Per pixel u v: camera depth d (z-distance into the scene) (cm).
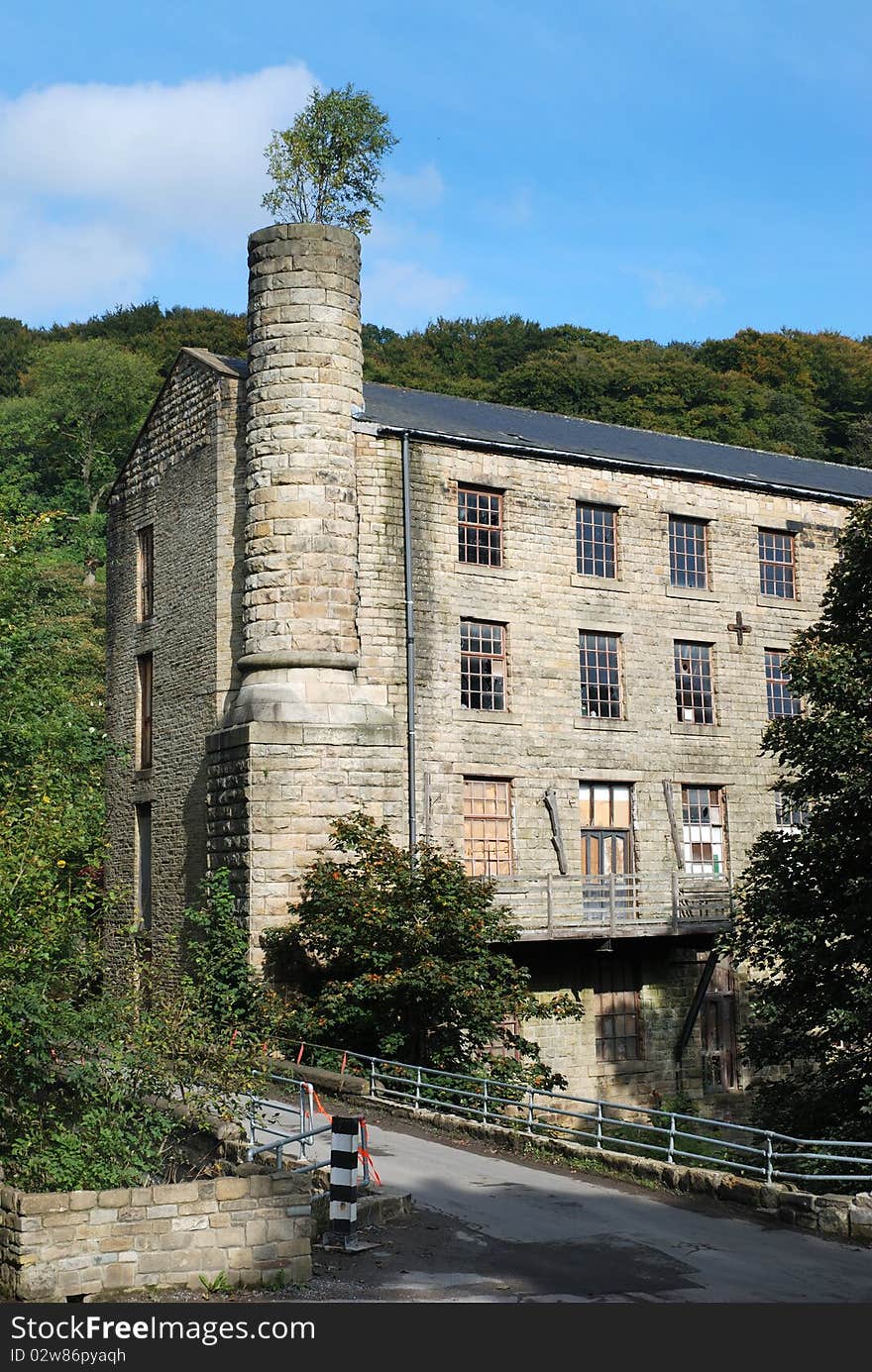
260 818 2527
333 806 2575
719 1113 3016
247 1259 1207
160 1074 1522
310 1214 1258
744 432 8050
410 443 2809
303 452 2634
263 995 2400
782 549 3356
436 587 2802
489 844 2816
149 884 3078
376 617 2716
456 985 2208
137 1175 1434
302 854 2538
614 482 3094
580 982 2895
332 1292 1191
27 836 1766
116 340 10219
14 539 2862
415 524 2794
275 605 2609
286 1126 1841
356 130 3042
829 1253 1330
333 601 2617
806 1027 2109
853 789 2000
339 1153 1357
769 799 3216
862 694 2075
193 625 2906
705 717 3167
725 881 3109
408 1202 1465
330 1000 2283
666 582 3134
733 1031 3088
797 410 8581
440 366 9556
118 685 3269
